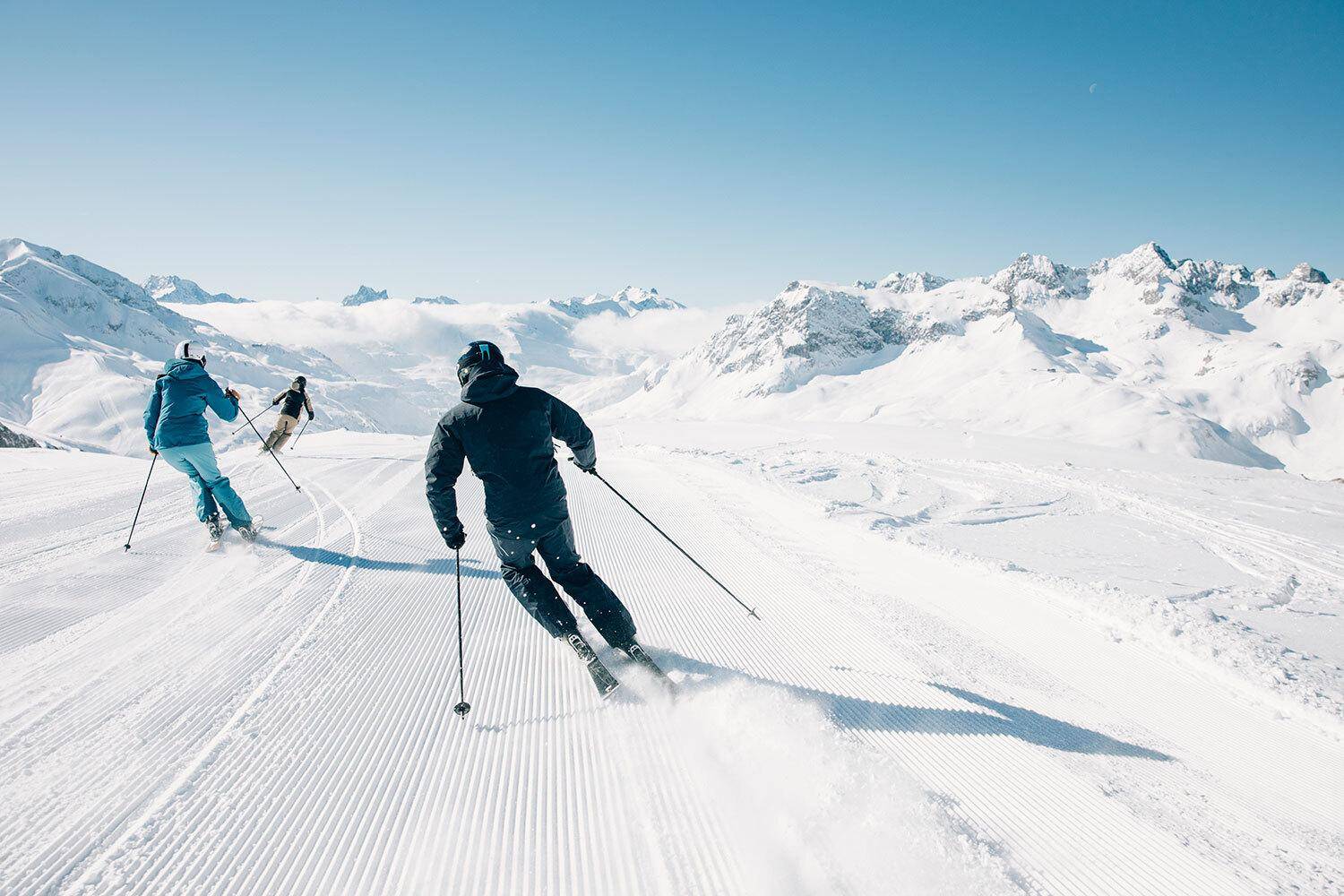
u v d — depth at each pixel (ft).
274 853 6.92
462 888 6.40
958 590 15.23
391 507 24.71
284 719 9.62
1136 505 28.66
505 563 10.69
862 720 9.34
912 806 7.29
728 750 8.46
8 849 6.98
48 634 12.69
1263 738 9.07
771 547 18.93
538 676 10.96
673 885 6.31
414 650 12.05
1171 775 8.19
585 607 10.32
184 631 12.87
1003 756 8.48
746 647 11.96
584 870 6.59
